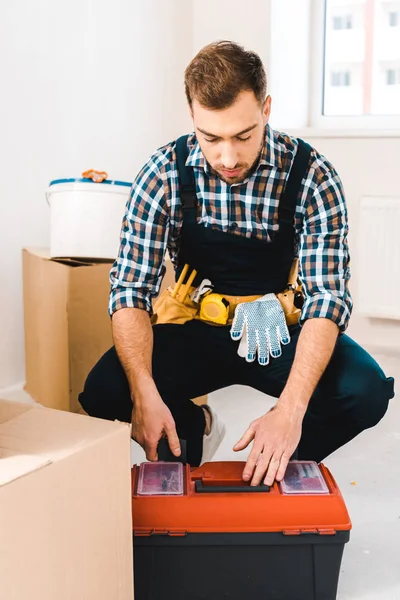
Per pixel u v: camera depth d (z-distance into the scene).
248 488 1.13
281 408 1.24
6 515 0.78
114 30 2.48
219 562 1.13
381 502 1.57
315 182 1.36
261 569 1.13
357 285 2.94
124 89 2.56
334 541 1.11
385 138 2.83
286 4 2.95
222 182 1.37
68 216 1.95
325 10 3.14
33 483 0.81
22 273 2.18
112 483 0.95
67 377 1.92
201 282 1.51
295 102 3.11
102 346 2.03
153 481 1.16
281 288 1.51
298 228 1.41
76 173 2.36
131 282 1.38
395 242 2.81
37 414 1.01
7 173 2.09
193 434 1.59
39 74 2.16
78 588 0.91
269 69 2.90
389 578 1.29
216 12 2.91
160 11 2.72
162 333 1.50
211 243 1.43
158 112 2.77
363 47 3.14
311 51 3.15
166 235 1.41
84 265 1.97
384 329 2.97
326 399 1.39
